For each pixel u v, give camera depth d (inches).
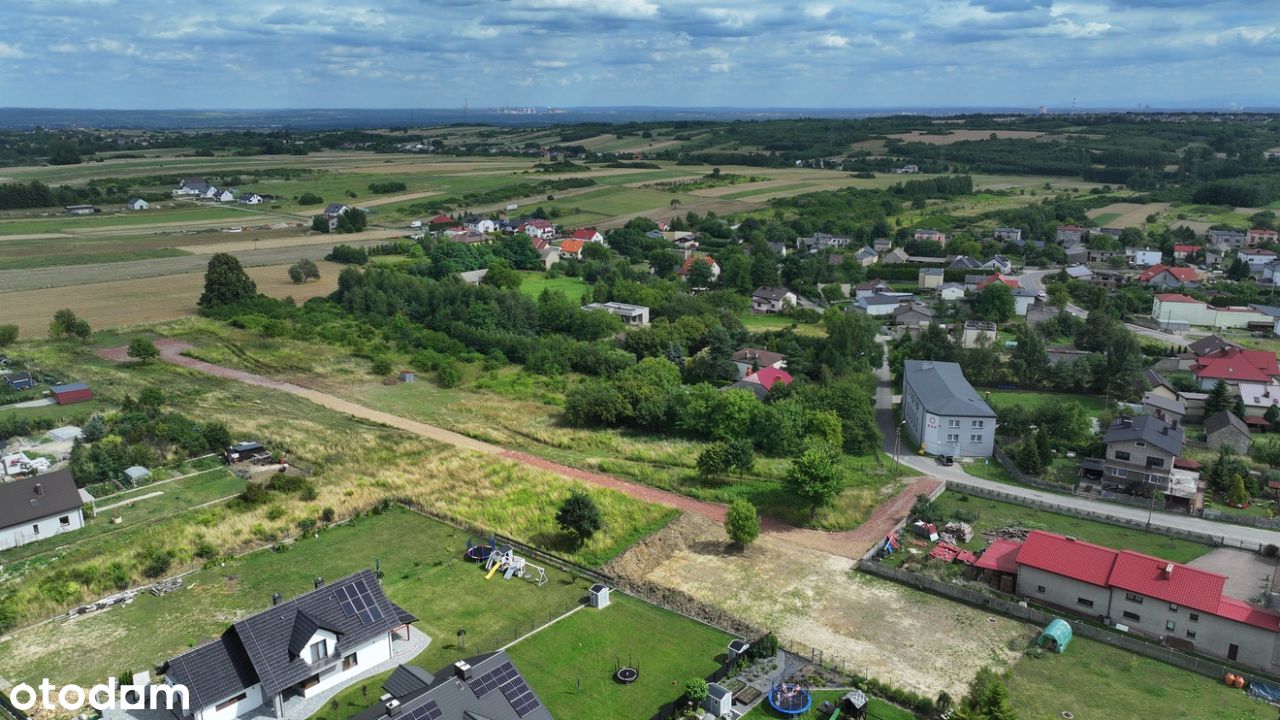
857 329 5265.8
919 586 2655.0
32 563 2709.2
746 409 3973.9
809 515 3179.1
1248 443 3836.1
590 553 2832.2
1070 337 5969.5
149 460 3538.4
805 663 2229.3
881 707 2047.2
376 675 2150.6
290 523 3004.4
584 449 3954.2
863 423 3993.6
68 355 5182.1
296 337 5846.5
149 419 3954.2
